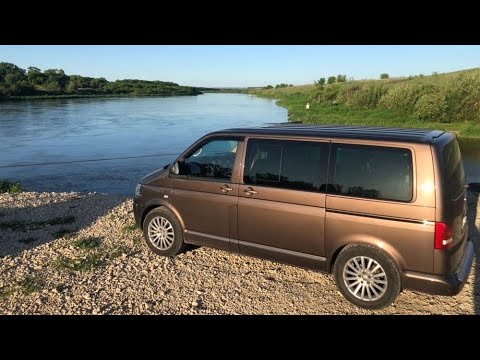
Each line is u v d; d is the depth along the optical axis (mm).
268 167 4906
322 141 4578
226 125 35969
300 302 4609
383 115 35125
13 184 11961
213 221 5344
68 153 21984
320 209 4512
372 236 4234
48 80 105688
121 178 16062
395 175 4141
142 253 6039
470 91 29766
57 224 7504
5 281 5203
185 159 5637
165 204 5742
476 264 5406
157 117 44469
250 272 5367
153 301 4660
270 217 4848
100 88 120000
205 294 4809
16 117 43000
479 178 14680
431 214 3949
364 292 4391
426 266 4023
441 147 4109
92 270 5480
